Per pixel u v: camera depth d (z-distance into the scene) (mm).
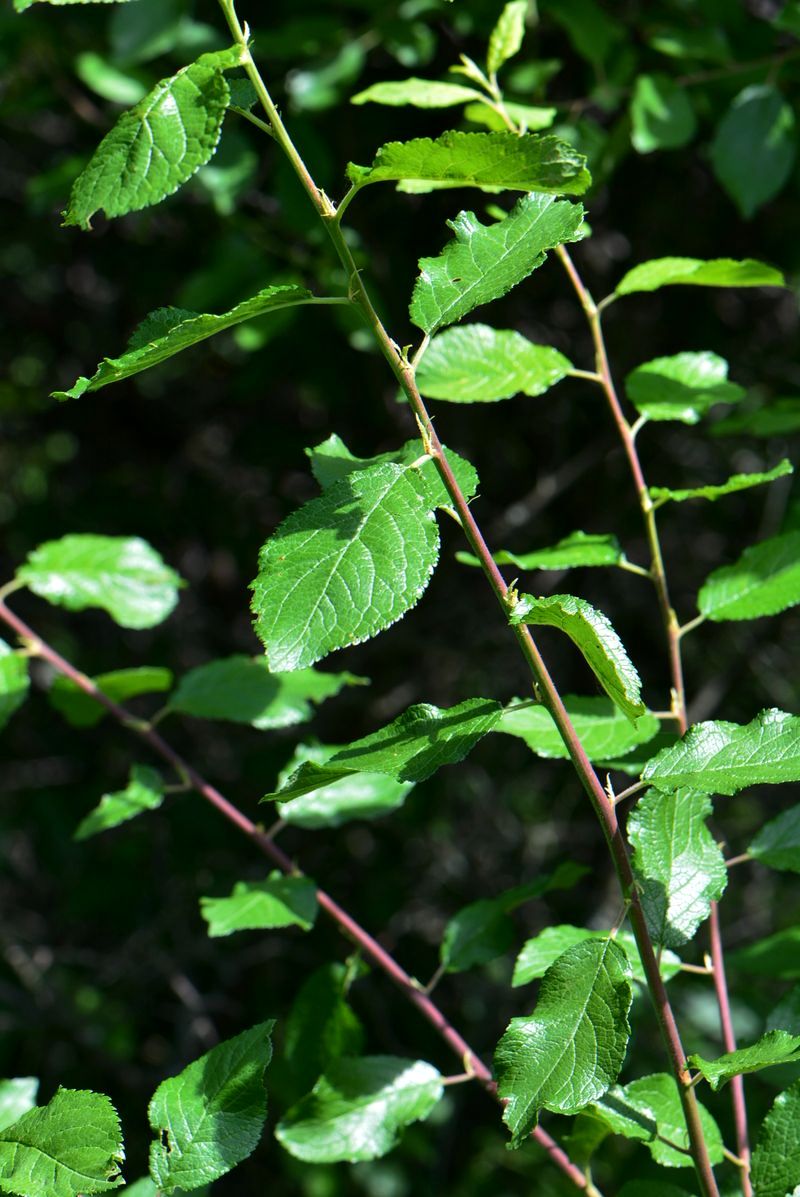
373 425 1768
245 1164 1702
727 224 1605
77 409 2016
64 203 1586
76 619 2014
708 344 1682
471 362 958
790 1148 864
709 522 1850
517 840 1933
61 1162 821
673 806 874
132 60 1215
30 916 1979
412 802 1802
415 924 1795
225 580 1992
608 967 828
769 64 1263
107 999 1756
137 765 1018
